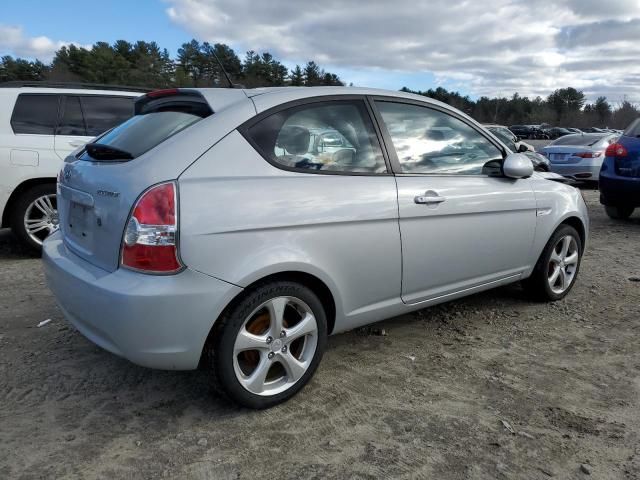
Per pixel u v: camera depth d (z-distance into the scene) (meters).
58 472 2.44
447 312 4.50
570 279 4.85
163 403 3.03
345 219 3.05
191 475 2.43
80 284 2.75
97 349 3.67
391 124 3.49
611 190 8.35
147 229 2.53
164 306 2.53
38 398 3.05
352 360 3.59
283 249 2.81
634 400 3.11
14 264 5.69
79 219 3.02
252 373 2.88
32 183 5.88
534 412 2.97
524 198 4.15
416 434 2.76
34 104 5.96
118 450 2.60
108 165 2.88
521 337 3.99
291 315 3.04
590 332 4.09
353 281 3.18
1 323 4.08
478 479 2.43
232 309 2.74
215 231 2.61
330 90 3.30
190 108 3.05
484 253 3.90
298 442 2.69
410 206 3.36
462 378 3.36
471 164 3.89
